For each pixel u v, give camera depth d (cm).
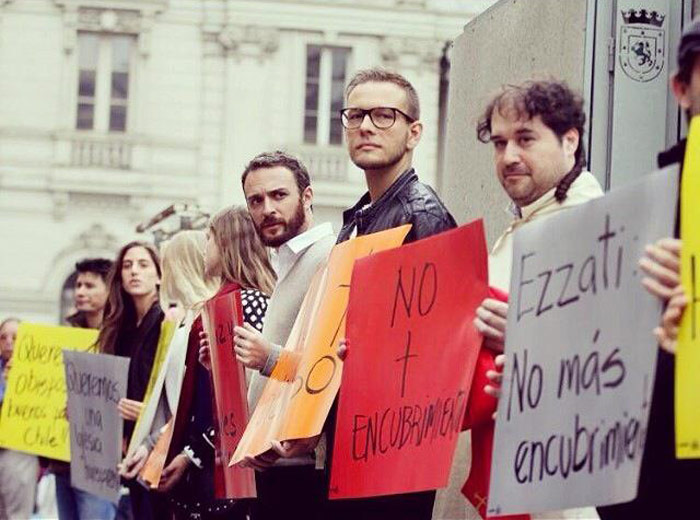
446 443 613
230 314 838
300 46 4534
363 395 656
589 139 782
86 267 1308
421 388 630
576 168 605
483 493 613
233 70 4528
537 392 541
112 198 4512
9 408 1273
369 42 4541
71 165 4506
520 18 845
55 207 4503
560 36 803
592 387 518
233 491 834
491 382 580
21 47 4503
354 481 659
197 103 4528
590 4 784
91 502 1252
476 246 607
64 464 1259
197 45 4525
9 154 4506
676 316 482
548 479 533
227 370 842
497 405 581
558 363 533
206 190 4534
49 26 4506
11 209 4503
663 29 785
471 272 609
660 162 522
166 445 922
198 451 919
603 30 785
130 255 1091
